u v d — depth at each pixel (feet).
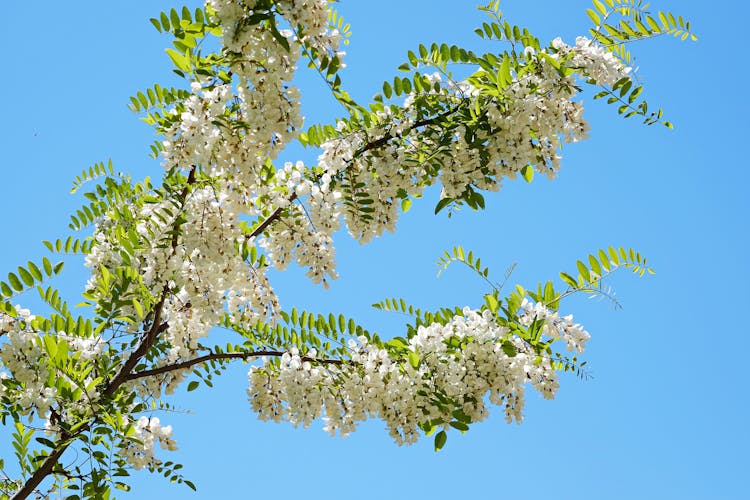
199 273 16.74
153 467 18.03
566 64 15.75
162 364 19.07
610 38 15.98
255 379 18.71
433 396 15.24
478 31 16.06
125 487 16.87
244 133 14.90
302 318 18.33
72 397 15.19
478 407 15.42
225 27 13.51
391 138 16.99
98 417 15.76
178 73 14.62
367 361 16.16
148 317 19.07
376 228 17.28
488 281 16.47
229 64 14.24
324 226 17.31
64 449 15.97
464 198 16.98
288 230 17.93
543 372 16.30
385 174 16.80
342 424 16.65
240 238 17.38
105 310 16.49
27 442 15.40
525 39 15.92
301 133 17.61
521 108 15.79
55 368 15.24
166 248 16.89
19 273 15.97
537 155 17.13
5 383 15.61
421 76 16.65
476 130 16.30
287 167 17.87
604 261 15.65
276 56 13.96
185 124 14.66
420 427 15.56
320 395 16.67
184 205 16.29
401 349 16.21
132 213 19.44
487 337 15.43
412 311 17.65
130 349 18.79
